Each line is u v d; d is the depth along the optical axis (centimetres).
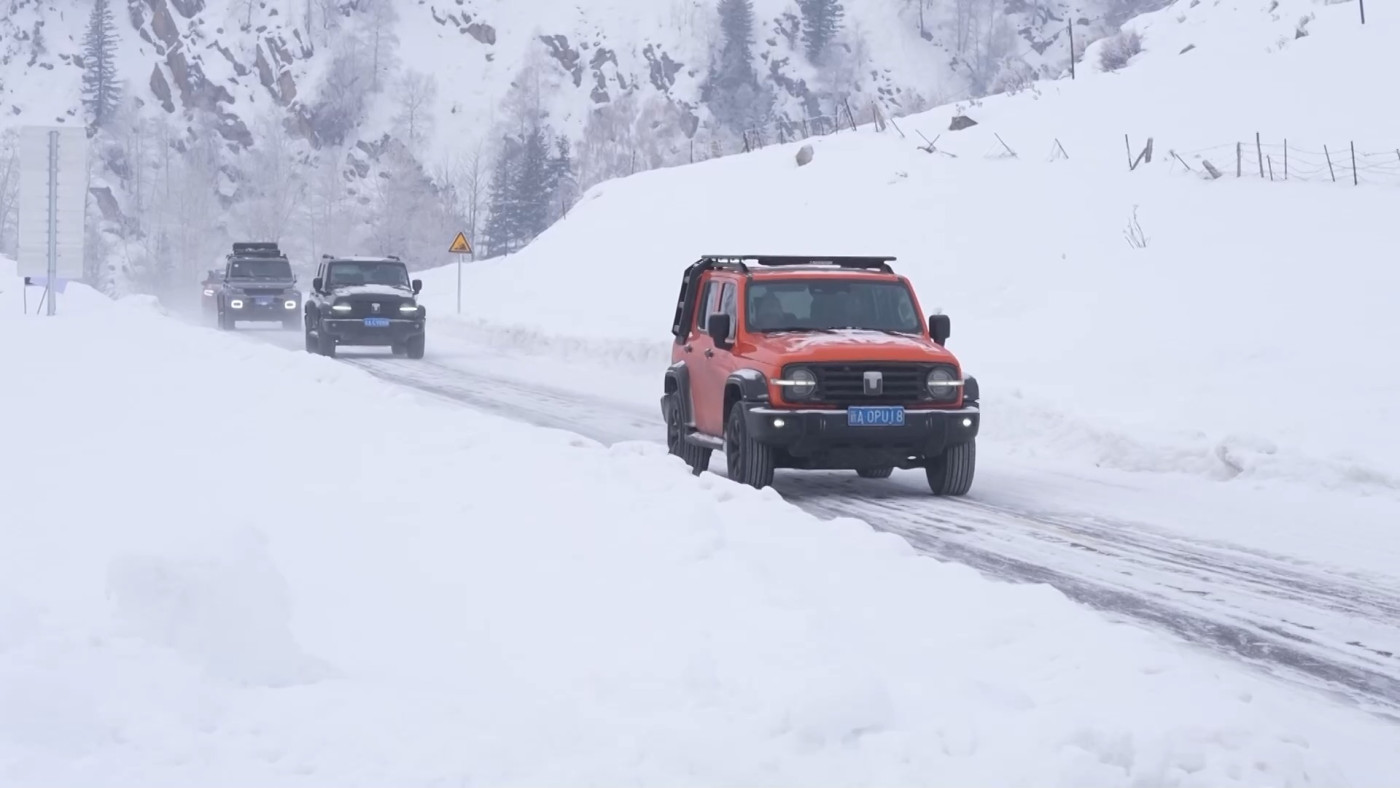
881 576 902
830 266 1830
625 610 798
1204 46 6512
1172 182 4391
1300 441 1930
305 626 773
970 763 549
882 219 5106
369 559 941
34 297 5256
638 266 5862
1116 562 1191
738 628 744
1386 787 621
